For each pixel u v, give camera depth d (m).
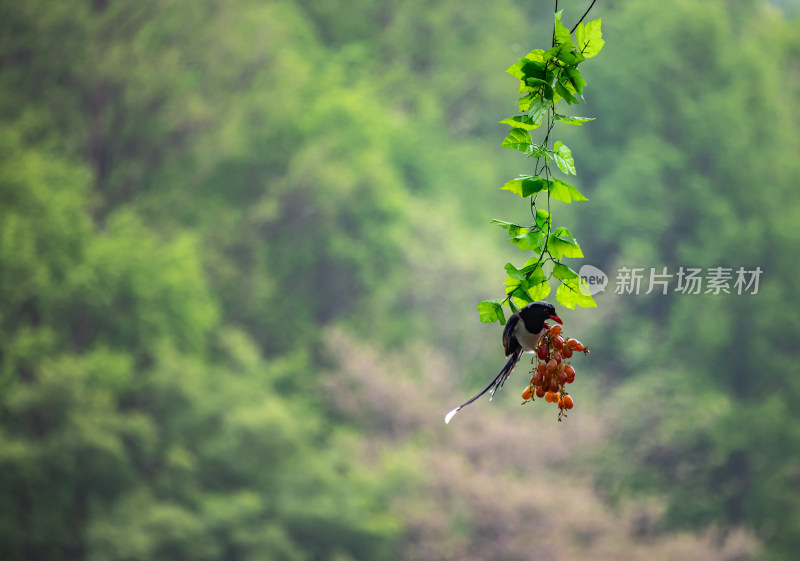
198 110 32.47
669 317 33.03
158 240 30.62
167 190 32.66
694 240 34.62
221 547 22.95
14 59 31.89
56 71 31.91
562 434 26.34
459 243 31.27
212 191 33.41
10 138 28.50
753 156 35.62
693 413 28.70
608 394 30.47
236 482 24.66
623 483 27.08
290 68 34.72
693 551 24.36
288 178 32.00
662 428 28.58
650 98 37.12
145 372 26.52
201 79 33.56
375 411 26.33
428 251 31.02
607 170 36.62
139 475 24.11
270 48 34.66
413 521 22.95
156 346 26.95
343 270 31.78
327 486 23.81
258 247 32.31
